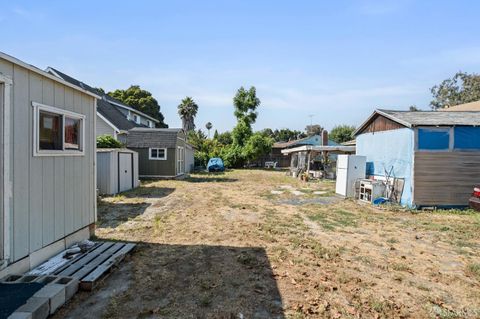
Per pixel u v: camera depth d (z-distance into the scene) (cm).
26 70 367
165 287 364
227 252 499
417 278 408
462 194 952
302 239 585
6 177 332
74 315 296
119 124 2075
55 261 410
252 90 3788
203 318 298
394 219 782
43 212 404
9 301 277
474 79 3438
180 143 2138
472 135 959
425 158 950
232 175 2292
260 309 316
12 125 343
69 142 481
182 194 1209
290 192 1306
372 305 329
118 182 1245
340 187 1244
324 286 374
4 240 331
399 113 1110
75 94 488
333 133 5662
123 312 305
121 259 445
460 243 571
